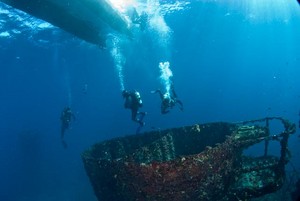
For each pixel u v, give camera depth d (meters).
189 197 6.22
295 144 19.25
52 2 5.54
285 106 42.69
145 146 9.24
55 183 19.05
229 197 6.77
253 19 37.03
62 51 30.81
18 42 24.48
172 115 42.38
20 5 5.33
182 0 21.81
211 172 6.30
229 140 6.75
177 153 9.59
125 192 6.52
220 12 29.69
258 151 19.11
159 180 6.08
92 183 7.56
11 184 21.28
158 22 28.22
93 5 7.23
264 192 6.78
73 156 27.77
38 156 24.20
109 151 9.27
